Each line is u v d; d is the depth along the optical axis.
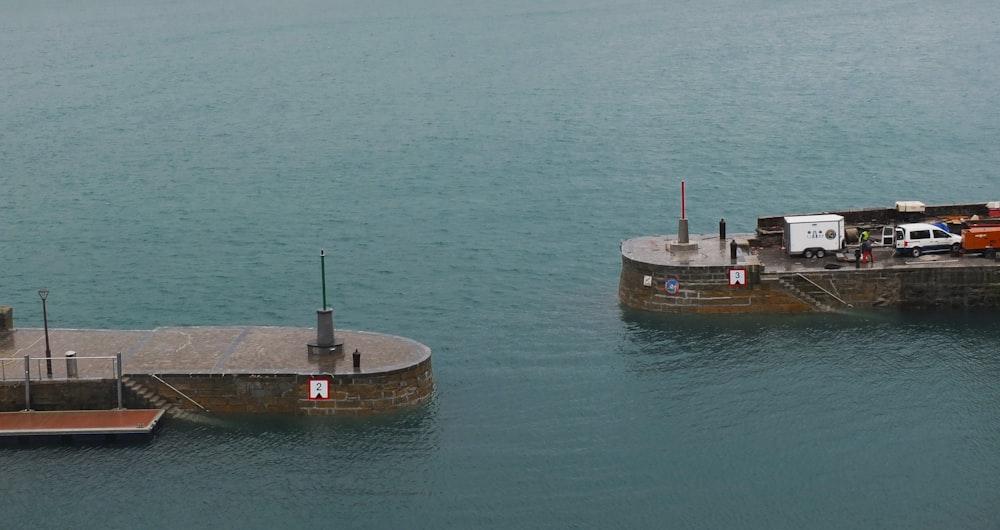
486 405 94.25
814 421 90.19
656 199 159.75
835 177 168.75
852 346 102.50
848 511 79.31
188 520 79.56
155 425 88.81
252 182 178.12
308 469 84.94
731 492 81.75
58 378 90.19
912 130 198.38
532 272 128.88
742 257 111.94
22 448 87.38
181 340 97.25
